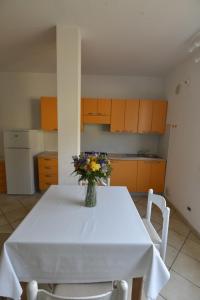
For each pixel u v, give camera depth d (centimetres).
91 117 395
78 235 124
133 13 185
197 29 213
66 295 113
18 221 284
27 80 413
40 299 75
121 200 184
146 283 117
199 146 264
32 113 422
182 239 248
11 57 314
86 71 390
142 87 423
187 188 295
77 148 234
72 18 196
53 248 116
